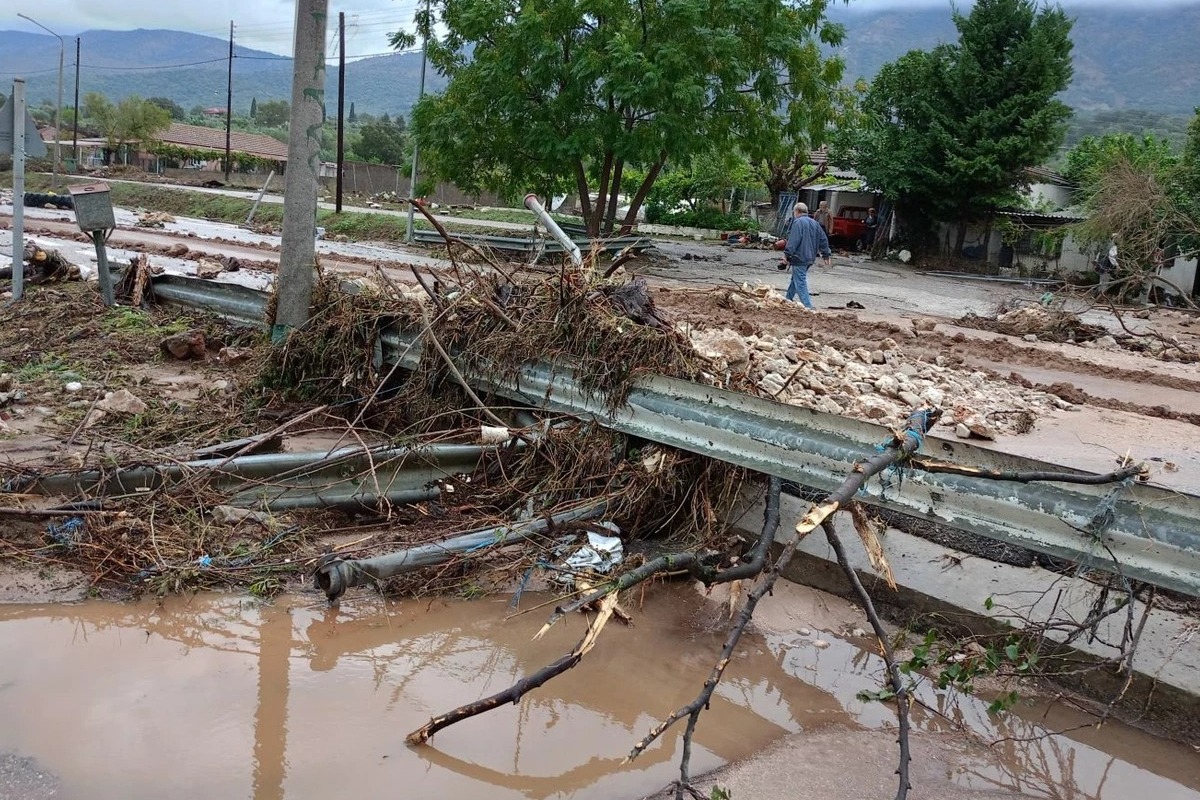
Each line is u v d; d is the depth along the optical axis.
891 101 37.47
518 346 6.26
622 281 6.59
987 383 10.81
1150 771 3.82
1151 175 21.38
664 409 5.46
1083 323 17.67
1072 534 4.12
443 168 23.91
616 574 5.02
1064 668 4.43
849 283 24.84
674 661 4.47
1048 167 45.75
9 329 9.43
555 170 23.36
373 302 7.20
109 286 10.30
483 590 4.96
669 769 3.63
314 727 3.70
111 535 4.94
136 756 3.41
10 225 22.16
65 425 6.65
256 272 15.81
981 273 36.56
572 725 3.89
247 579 4.83
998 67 35.38
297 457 5.54
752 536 5.59
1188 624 4.62
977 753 3.89
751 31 22.83
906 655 4.64
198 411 7.11
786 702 4.18
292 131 7.35
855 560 5.27
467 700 3.99
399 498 5.62
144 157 66.81
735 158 25.53
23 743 3.42
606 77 21.11
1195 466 7.84
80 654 4.09
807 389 8.32
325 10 7.27
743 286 16.91
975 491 4.33
